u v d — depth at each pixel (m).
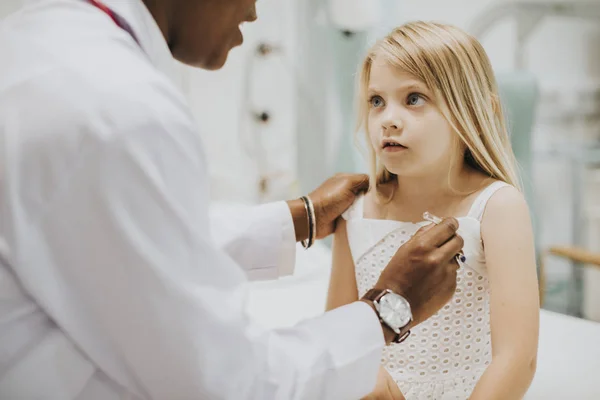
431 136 0.86
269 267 0.98
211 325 0.57
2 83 0.58
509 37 2.62
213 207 1.95
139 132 0.55
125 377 0.59
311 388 0.64
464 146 0.93
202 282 0.58
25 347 0.58
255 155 2.18
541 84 2.71
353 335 0.68
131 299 0.56
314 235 1.00
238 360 0.60
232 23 0.70
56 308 0.56
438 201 0.93
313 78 2.12
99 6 0.65
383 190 1.00
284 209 0.98
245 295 0.62
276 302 1.50
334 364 0.66
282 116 2.17
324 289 1.58
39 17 0.64
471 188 0.92
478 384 0.81
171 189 0.56
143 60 0.61
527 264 0.83
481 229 0.88
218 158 2.14
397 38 0.89
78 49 0.59
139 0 0.66
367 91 0.96
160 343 0.57
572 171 2.75
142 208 0.55
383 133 0.87
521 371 0.80
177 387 0.58
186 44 0.71
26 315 0.58
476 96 0.90
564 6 2.63
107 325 0.57
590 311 2.54
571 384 1.09
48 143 0.54
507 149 0.97
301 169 2.21
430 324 0.93
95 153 0.54
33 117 0.55
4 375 0.57
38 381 0.57
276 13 2.09
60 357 0.58
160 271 0.55
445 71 0.86
